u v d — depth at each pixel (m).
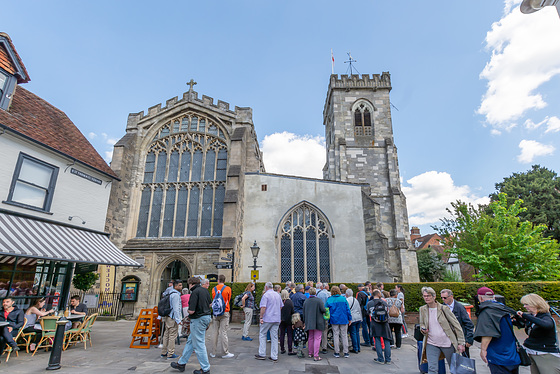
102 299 19.94
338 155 32.47
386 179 31.42
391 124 33.84
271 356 8.71
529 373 8.19
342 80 35.84
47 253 10.24
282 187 23.17
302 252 21.88
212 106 25.42
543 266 20.23
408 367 8.29
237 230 20.05
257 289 17.12
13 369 7.36
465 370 5.16
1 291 11.07
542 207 34.06
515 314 5.37
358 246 21.47
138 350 9.61
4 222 10.67
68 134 15.91
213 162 24.44
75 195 14.39
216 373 7.34
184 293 11.06
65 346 9.73
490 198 39.75
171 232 22.98
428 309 6.24
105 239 15.08
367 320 11.50
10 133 11.80
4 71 12.72
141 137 25.41
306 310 9.16
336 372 7.73
